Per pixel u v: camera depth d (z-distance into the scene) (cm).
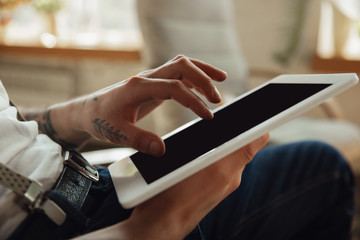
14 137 41
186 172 36
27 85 227
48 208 38
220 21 174
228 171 40
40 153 43
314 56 199
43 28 225
